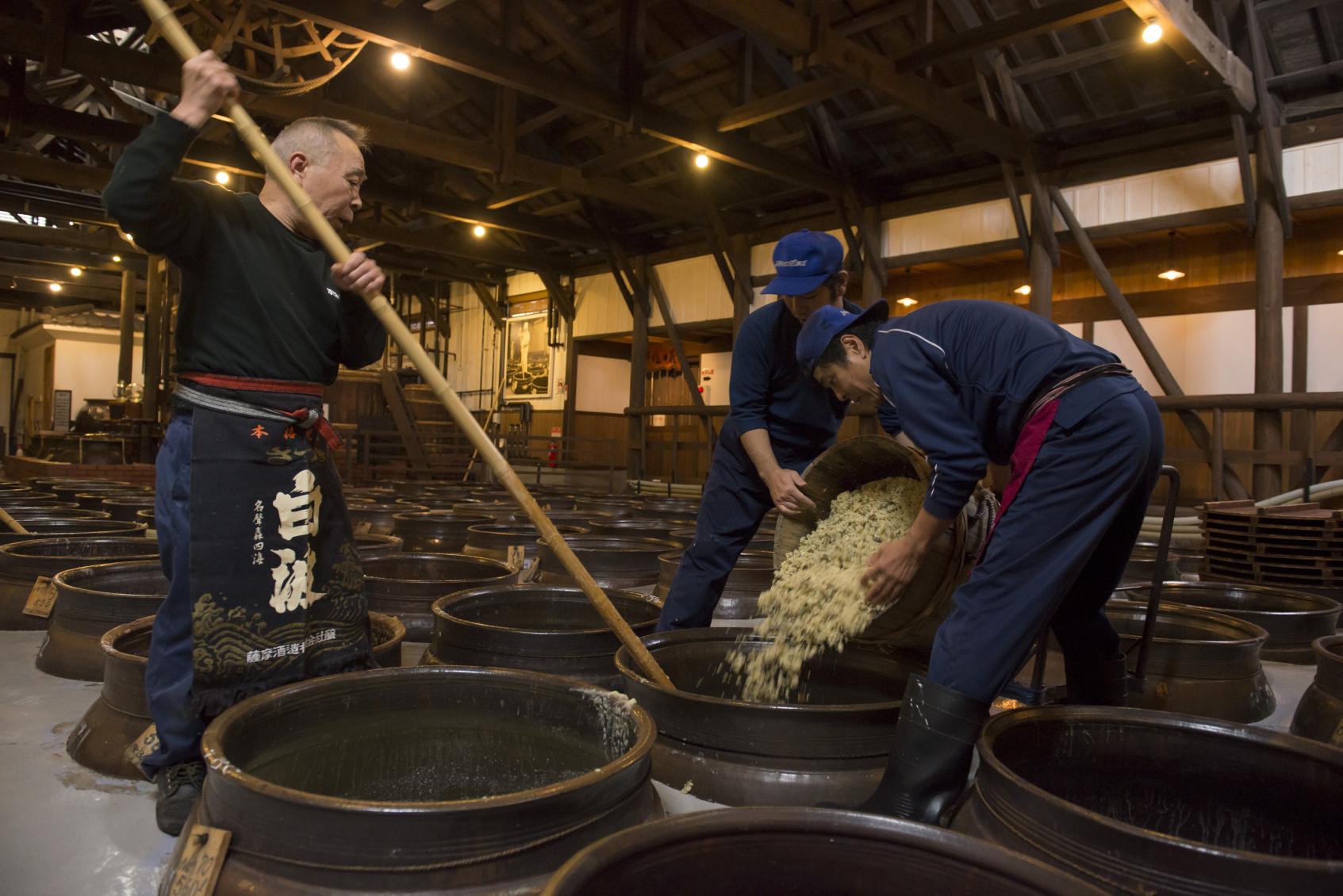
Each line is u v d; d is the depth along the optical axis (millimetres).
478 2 10211
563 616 3291
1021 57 9180
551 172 11305
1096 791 1870
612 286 15898
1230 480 8781
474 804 1311
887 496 2465
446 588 3426
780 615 2506
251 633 1891
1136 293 10469
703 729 2068
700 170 12398
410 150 10109
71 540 3984
